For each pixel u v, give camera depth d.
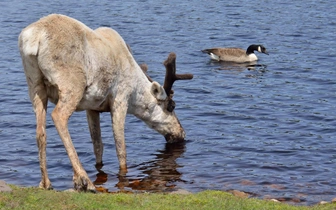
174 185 16.67
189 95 27.58
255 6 52.34
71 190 14.44
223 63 34.66
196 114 24.62
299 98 26.70
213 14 48.88
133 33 41.25
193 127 22.84
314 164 18.62
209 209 12.66
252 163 18.75
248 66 33.78
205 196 13.78
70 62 14.92
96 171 17.95
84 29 15.55
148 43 38.34
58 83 14.77
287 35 41.00
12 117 24.19
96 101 16.30
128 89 17.48
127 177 17.44
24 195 12.89
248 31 42.66
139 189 16.30
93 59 15.66
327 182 16.97
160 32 41.88
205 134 21.94
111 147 20.45
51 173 17.77
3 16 47.56
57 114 14.83
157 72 31.00
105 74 16.17
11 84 29.17
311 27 43.22
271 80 30.27
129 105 18.42
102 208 12.45
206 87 29.03
